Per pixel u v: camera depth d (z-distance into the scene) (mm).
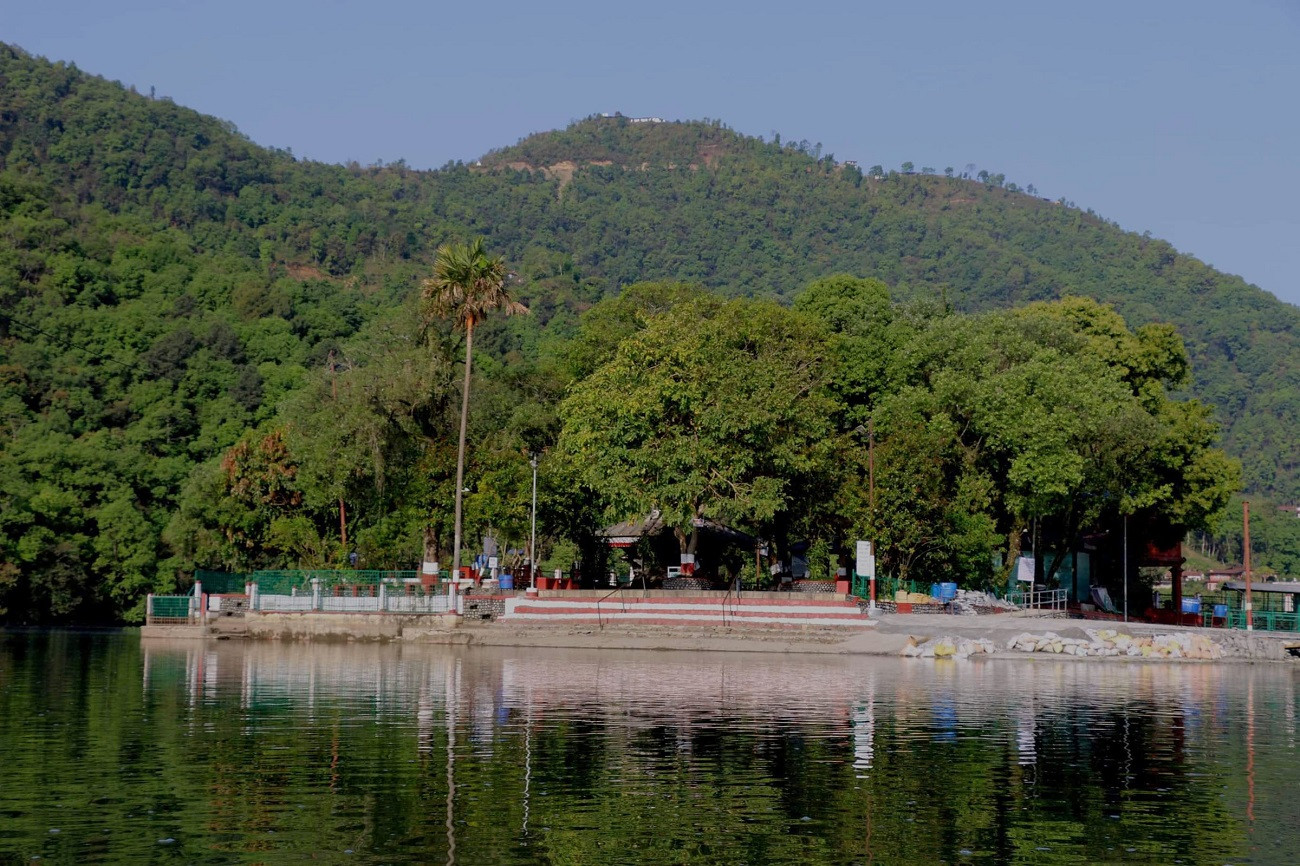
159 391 154625
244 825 23797
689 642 65625
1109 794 27312
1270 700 44375
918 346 87188
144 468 128625
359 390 84125
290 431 88812
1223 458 89250
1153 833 24125
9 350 160625
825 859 22062
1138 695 45438
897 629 64875
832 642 63688
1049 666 58312
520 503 79750
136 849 22141
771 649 64000
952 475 81625
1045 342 92250
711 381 70812
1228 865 22125
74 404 146875
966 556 80312
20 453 120250
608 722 36281
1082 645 62750
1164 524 95375
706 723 36156
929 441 75562
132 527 117750
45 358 161125
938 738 33844
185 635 78625
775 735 34031
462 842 22797
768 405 70625
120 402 150875
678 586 71312
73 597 113750
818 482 76562
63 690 45562
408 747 31828
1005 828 24328
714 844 22828
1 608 111438
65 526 117812
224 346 170125
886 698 42688
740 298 98875
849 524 77688
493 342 196625
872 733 34562
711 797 26406
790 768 29438
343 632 73375
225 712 38594
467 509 80562
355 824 23922
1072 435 81438
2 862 21297
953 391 81625
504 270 80312
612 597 69250
